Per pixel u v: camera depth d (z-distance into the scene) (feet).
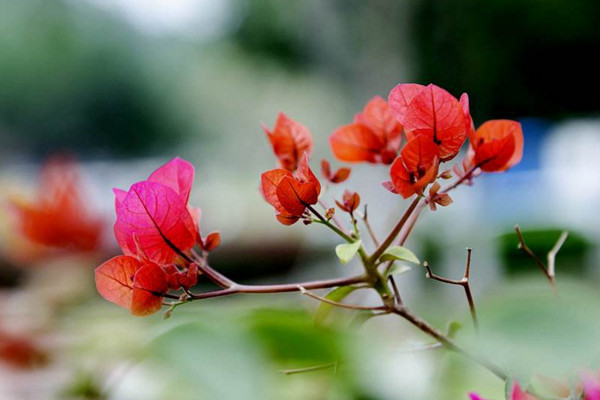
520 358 1.21
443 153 1.61
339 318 1.73
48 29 40.22
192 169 1.66
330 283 1.60
